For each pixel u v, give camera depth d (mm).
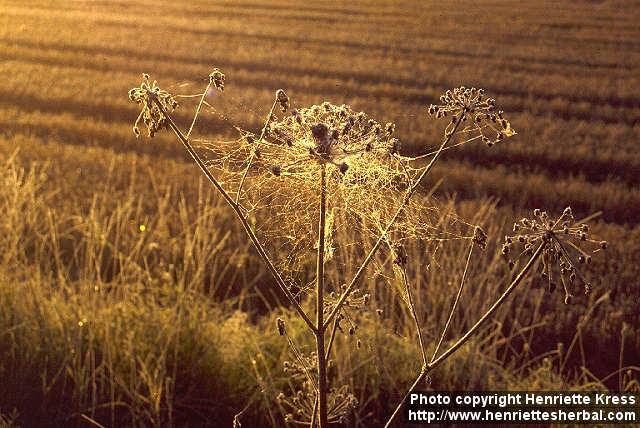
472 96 1535
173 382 3926
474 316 5102
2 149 10039
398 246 1515
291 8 41344
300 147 1379
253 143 1433
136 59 20047
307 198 1595
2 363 4027
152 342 4246
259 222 4953
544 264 1426
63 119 12391
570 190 10117
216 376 4168
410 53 24875
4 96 14266
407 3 47625
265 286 6484
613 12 44031
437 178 10242
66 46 21812
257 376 4047
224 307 5945
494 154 12148
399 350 4465
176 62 20344
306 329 4461
